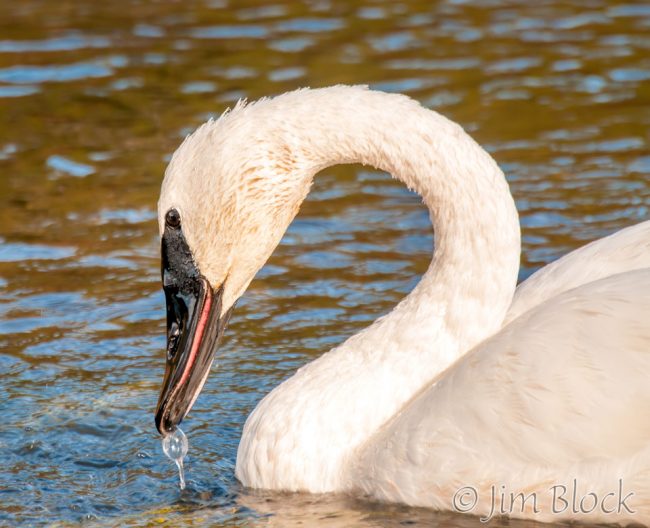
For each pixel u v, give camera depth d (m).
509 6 25.05
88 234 15.61
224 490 9.87
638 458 8.45
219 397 11.56
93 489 10.00
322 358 10.03
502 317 9.68
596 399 8.56
